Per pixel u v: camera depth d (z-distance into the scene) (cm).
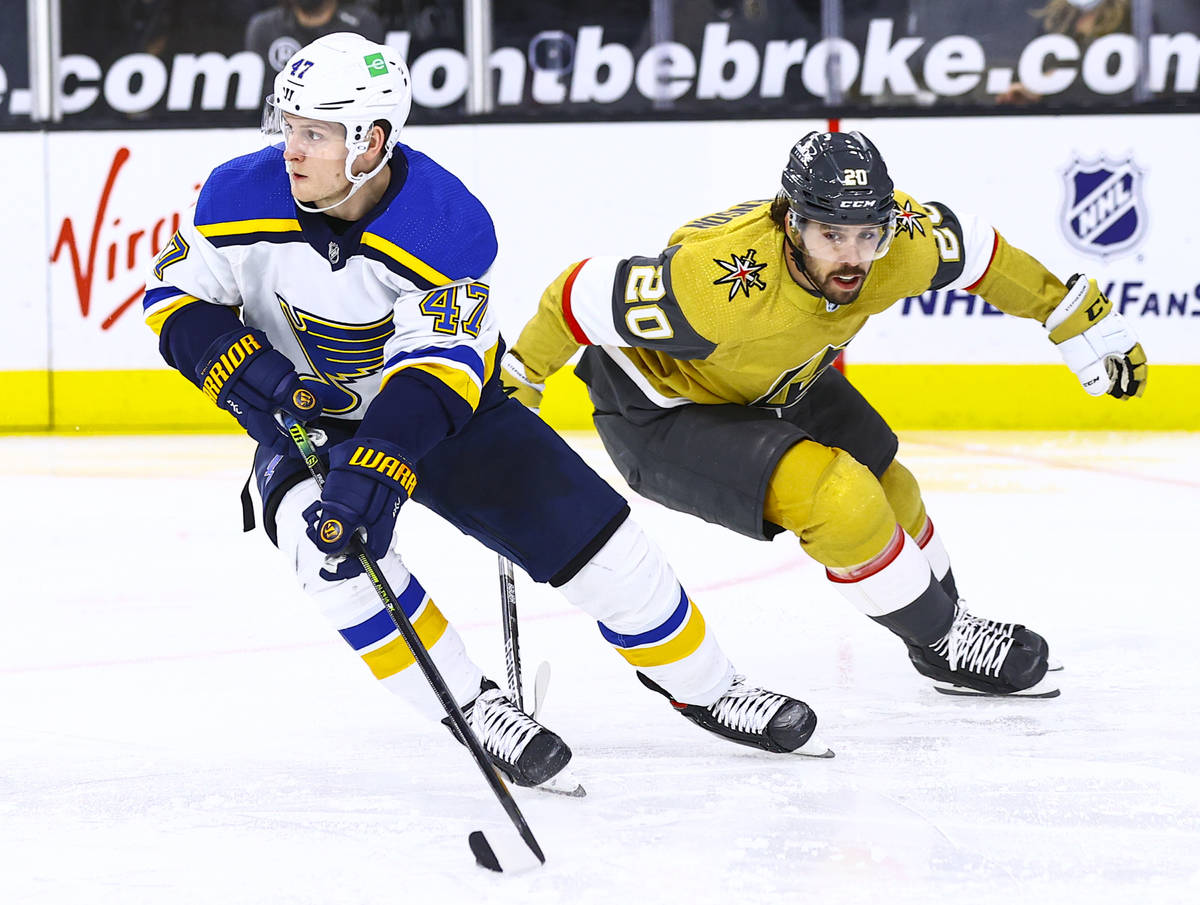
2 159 2828
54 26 2820
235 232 758
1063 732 888
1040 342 2675
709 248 893
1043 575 1388
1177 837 698
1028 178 2709
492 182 2797
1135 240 2688
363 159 732
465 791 791
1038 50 2711
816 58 2755
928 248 939
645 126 2769
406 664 794
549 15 2777
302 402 751
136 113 2834
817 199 832
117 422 2861
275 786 804
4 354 2852
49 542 1655
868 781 795
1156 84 2695
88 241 2842
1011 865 663
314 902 631
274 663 1108
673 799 770
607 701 984
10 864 682
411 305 743
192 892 644
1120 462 2205
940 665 977
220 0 2812
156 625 1241
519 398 992
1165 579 1361
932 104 2736
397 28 2806
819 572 1443
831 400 1042
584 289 925
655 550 818
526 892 639
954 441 2495
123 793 793
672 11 2761
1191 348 2678
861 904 619
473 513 795
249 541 1656
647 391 984
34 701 1001
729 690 859
